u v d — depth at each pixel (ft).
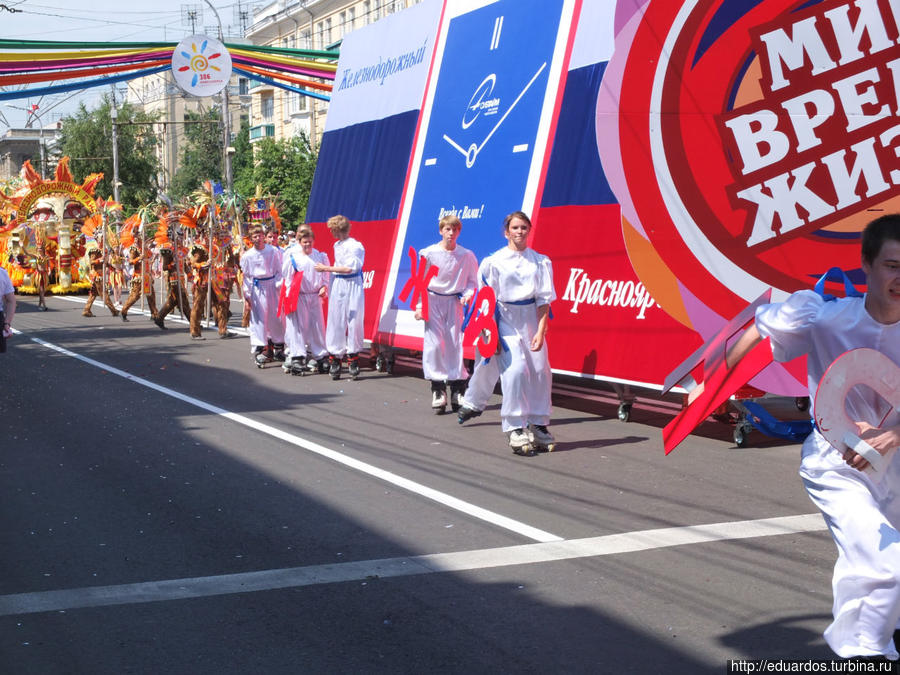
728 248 31.32
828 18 31.55
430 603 16.79
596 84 35.22
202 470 26.94
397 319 45.62
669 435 14.42
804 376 29.58
